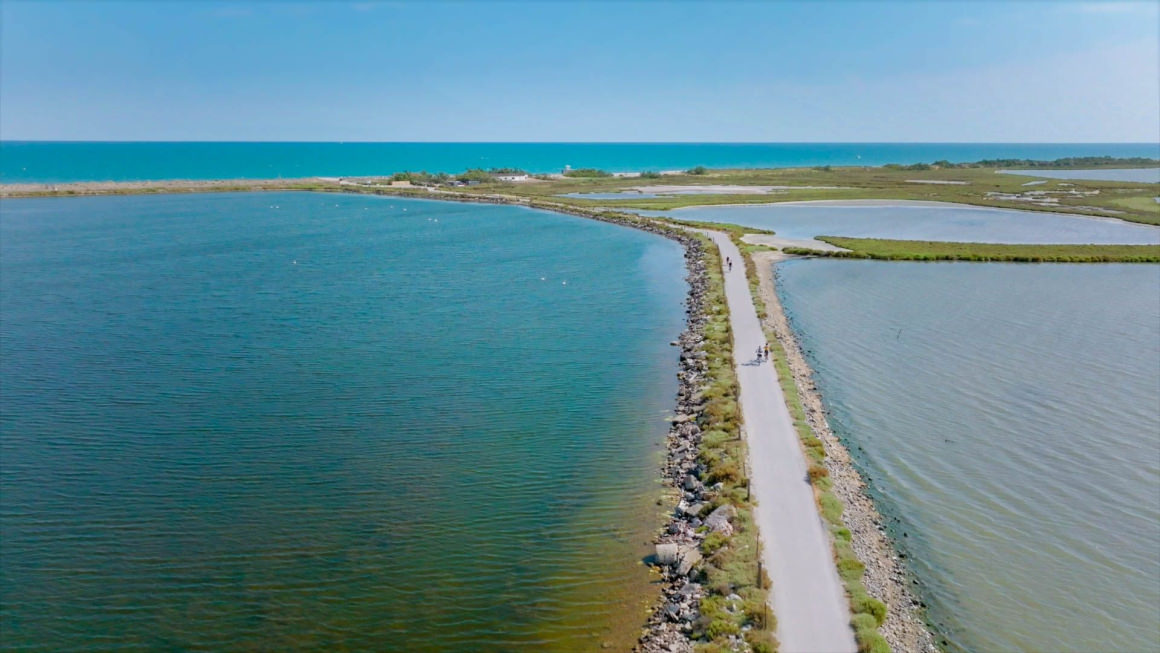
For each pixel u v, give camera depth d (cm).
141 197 18612
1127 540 3253
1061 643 2600
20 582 2905
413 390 4981
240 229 12838
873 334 6394
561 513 3422
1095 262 9931
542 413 4609
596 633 2595
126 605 2780
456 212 15950
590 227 13400
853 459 3978
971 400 4850
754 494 3391
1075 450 4122
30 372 5216
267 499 3553
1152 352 5891
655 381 5197
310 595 2836
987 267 9638
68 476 3753
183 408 4616
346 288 8094
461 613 2725
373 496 3591
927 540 3212
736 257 9794
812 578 2755
